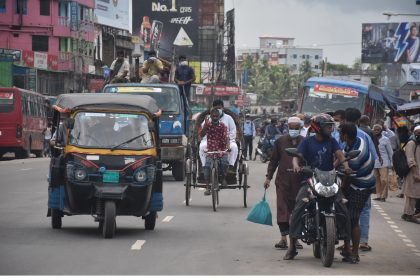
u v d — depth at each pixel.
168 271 11.32
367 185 12.89
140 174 14.78
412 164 19.67
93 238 14.54
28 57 79.69
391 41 98.12
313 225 12.24
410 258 13.55
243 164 20.75
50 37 88.00
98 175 14.70
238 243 14.38
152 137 15.24
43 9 87.81
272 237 15.24
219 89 103.50
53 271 11.10
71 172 14.73
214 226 16.78
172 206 20.73
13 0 86.69
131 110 15.29
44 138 56.84
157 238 14.78
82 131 15.03
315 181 12.02
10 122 49.31
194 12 96.81
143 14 97.12
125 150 14.87
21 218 17.53
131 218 18.00
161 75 31.19
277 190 13.72
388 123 47.12
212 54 110.50
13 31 86.56
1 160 48.38
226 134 20.17
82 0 92.94
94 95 15.66
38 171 34.66
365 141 12.99
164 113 28.30
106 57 99.62
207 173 20.34
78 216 18.06
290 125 13.55
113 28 103.12
